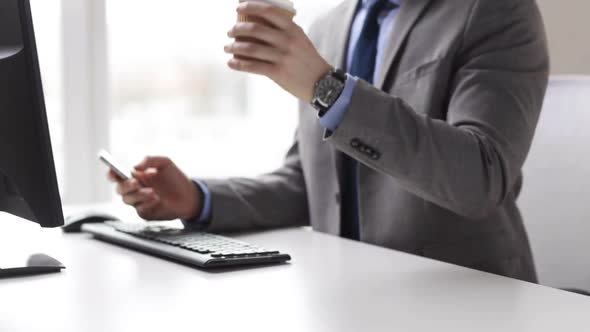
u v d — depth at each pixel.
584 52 1.99
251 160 3.33
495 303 0.87
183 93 3.20
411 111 1.15
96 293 0.91
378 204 1.42
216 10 3.14
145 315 0.81
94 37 2.75
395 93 1.43
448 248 1.38
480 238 1.39
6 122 0.95
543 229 1.57
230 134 3.36
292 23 1.08
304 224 1.65
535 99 1.31
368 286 0.95
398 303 0.87
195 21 3.14
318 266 1.08
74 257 1.16
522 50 1.33
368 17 1.57
